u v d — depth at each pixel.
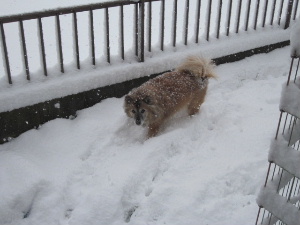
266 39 3.20
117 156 2.13
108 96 2.63
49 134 2.30
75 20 2.37
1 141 2.24
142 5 2.52
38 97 2.28
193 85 2.40
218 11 2.98
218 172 1.96
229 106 2.55
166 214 1.75
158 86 2.30
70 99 2.44
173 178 1.94
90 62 2.59
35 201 1.86
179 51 2.88
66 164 2.08
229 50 3.04
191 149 2.17
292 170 1.04
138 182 1.94
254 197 1.81
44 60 2.35
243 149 2.13
